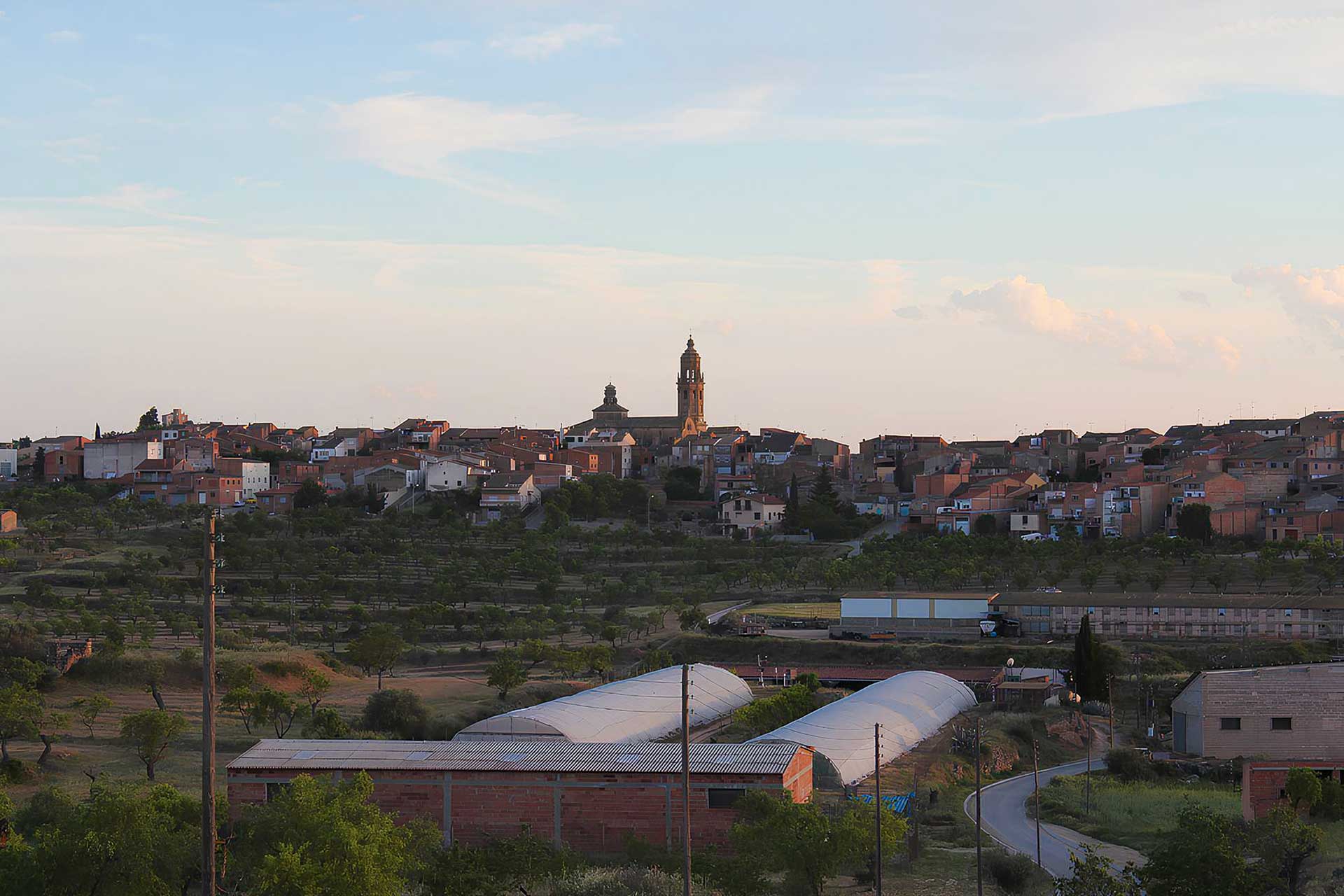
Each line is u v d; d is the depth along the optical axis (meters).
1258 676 138.12
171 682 161.88
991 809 115.25
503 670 161.62
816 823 80.00
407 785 95.31
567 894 73.50
